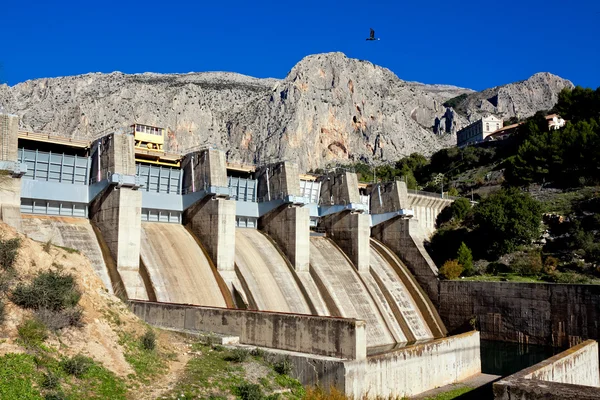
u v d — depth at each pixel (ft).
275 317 111.24
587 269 219.20
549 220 256.93
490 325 215.72
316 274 205.16
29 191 159.22
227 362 100.32
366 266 225.76
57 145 172.96
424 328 219.61
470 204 290.15
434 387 133.08
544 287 202.90
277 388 95.61
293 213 204.13
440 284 231.50
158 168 192.85
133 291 151.64
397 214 248.73
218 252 178.09
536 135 383.24
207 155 188.03
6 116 145.79
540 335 202.59
